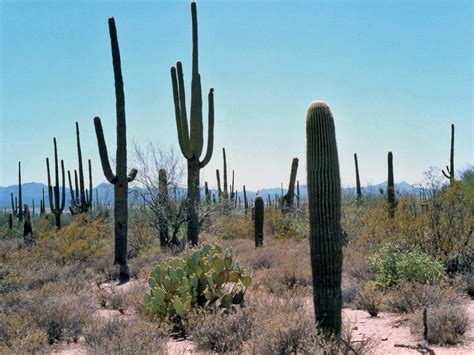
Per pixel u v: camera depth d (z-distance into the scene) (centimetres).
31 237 2494
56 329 1003
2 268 1427
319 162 763
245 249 2183
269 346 766
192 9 2203
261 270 1659
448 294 1138
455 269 1407
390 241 1538
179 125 2239
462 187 1508
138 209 2453
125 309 1262
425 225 1471
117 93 1980
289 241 2375
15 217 5431
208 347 888
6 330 959
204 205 2502
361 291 1187
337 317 773
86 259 2117
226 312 1014
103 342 845
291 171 2959
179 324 1030
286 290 1295
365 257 1458
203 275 1092
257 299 1093
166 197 2347
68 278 1602
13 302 1146
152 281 1120
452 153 3412
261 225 2216
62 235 2242
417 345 857
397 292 1162
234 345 857
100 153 1942
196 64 2220
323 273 772
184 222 2430
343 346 739
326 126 762
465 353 835
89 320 1063
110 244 2345
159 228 2355
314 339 732
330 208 765
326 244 766
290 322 790
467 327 956
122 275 1795
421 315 948
